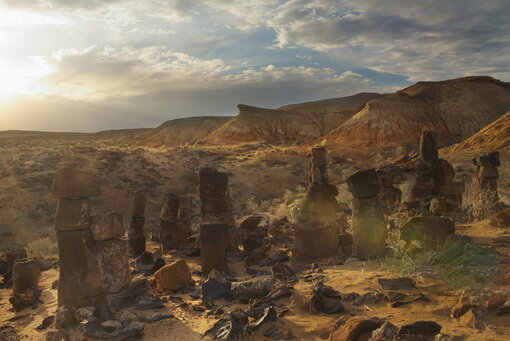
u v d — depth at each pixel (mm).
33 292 10164
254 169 44406
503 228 10133
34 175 36062
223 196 10500
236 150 58938
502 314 5168
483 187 12914
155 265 11062
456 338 4766
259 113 94062
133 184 37406
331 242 10289
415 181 14844
